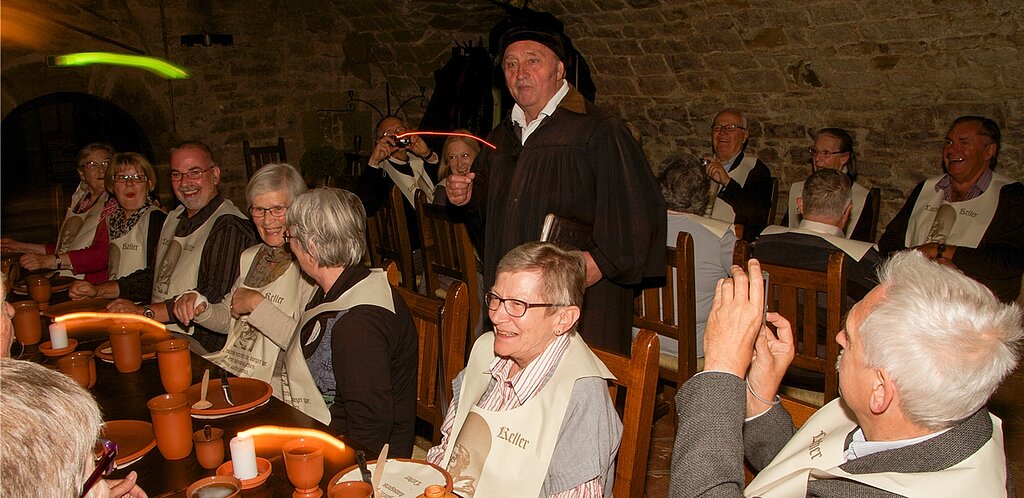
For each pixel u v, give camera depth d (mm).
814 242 2660
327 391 2031
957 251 3416
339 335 1909
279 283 2516
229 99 6738
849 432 1332
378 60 7359
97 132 6152
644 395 1667
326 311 1987
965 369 1060
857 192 4238
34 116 5824
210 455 1636
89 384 2082
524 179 2555
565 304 1618
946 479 1076
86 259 3523
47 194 5961
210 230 2936
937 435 1114
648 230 2430
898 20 4309
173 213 3207
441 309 2094
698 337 2957
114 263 3381
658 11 5121
